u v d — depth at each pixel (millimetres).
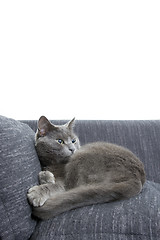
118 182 1269
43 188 1209
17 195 1045
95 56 2514
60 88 2500
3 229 979
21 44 2441
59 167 1543
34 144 1527
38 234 1060
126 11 2518
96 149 1467
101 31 2510
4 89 2436
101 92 2531
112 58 2520
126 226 987
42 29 2463
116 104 2541
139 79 2533
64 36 2490
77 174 1332
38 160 1450
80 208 1135
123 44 2516
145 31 2533
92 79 2523
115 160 1377
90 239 970
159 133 2158
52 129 1632
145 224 983
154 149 2104
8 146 1061
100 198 1155
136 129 2162
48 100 2492
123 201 1154
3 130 1072
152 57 2533
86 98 2525
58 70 2494
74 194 1156
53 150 1561
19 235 1021
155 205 1097
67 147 1610
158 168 2059
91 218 1043
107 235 971
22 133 1277
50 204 1126
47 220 1117
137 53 2525
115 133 2127
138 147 2096
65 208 1128
